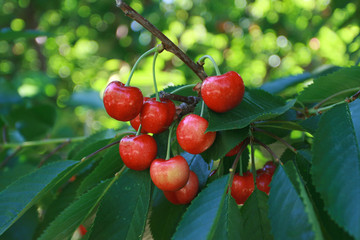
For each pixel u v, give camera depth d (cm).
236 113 38
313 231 33
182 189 40
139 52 155
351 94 46
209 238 33
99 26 169
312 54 154
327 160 34
